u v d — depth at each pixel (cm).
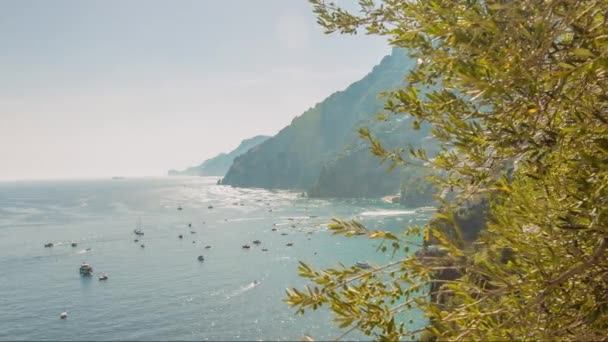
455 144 406
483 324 358
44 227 16275
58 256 11206
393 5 458
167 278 8869
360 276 370
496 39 311
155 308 7188
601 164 339
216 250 11431
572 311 385
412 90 438
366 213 17375
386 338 361
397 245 379
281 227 14762
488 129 416
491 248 354
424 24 343
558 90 330
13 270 9844
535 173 448
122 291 8119
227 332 6109
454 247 350
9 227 16488
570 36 397
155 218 18238
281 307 6900
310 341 307
